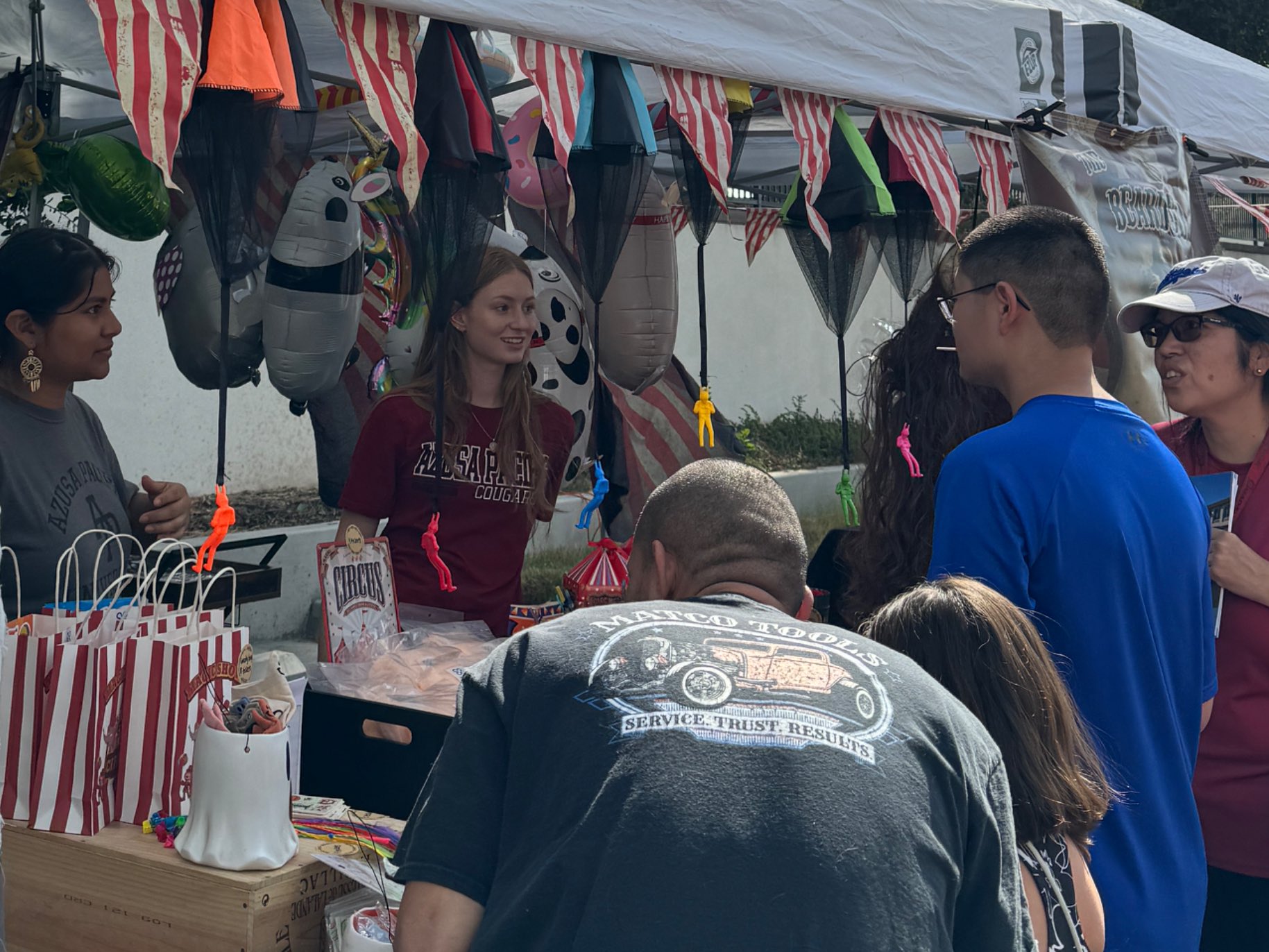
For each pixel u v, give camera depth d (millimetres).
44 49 3904
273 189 2273
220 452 2270
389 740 2410
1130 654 1955
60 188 3965
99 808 1986
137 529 3305
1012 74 3465
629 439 4684
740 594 1537
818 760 1259
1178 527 2041
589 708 1312
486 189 2590
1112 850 1903
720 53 2750
